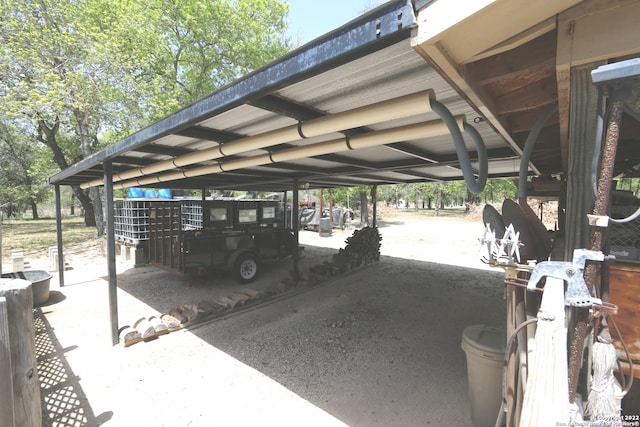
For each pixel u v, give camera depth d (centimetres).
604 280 95
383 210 2692
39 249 1109
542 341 108
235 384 303
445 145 348
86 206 1839
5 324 168
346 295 585
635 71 77
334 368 331
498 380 222
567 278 97
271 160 347
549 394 100
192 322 451
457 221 2295
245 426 245
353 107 223
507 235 141
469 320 463
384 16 115
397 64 156
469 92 146
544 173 481
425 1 103
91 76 1071
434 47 107
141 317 432
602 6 97
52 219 2723
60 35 1029
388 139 235
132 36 1175
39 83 1040
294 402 275
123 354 363
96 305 534
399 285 653
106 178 399
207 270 625
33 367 188
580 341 97
